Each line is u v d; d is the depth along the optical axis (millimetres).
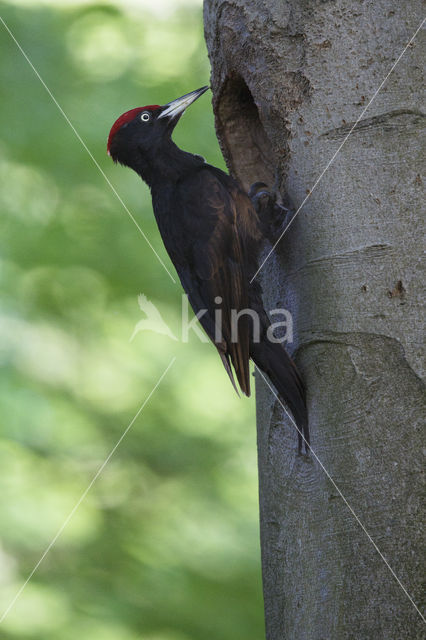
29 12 13953
